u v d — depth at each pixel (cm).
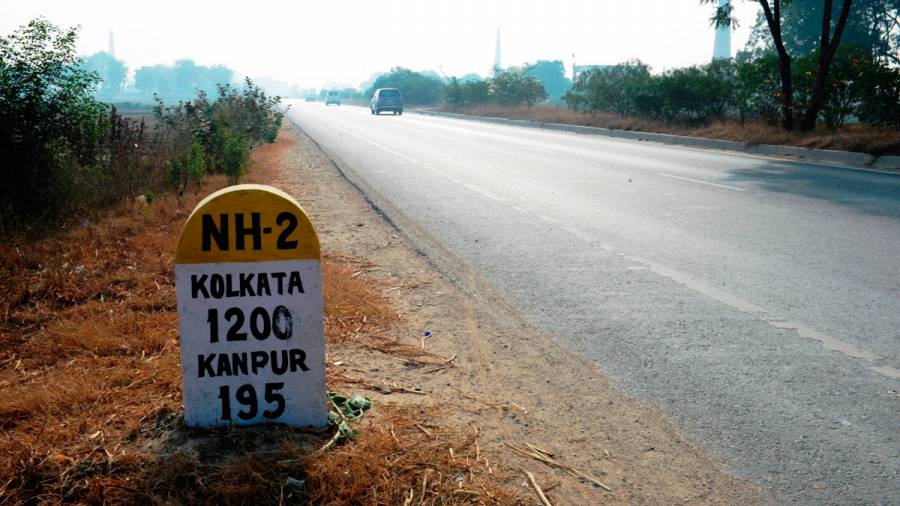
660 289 590
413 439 330
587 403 380
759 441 341
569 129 2983
